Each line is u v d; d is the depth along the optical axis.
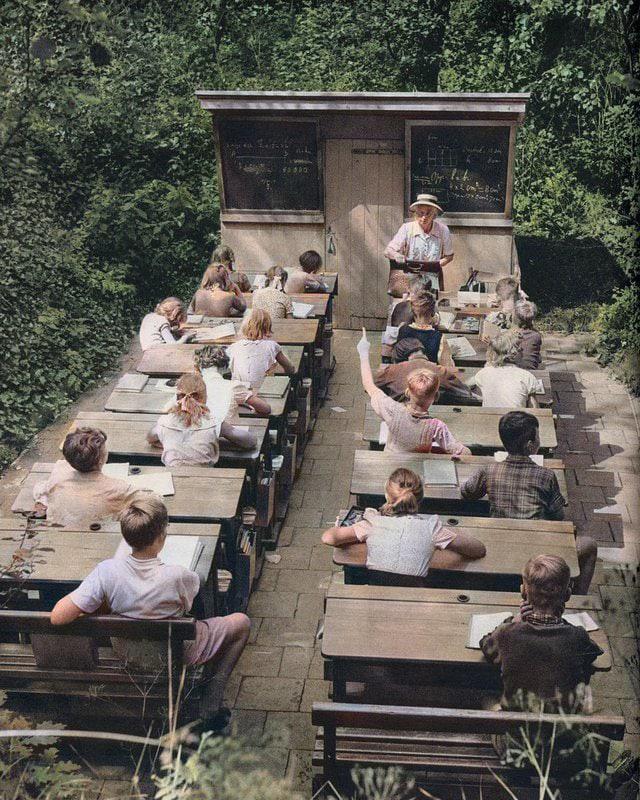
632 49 8.89
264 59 14.12
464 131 10.40
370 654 4.39
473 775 4.30
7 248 10.84
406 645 4.45
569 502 7.92
